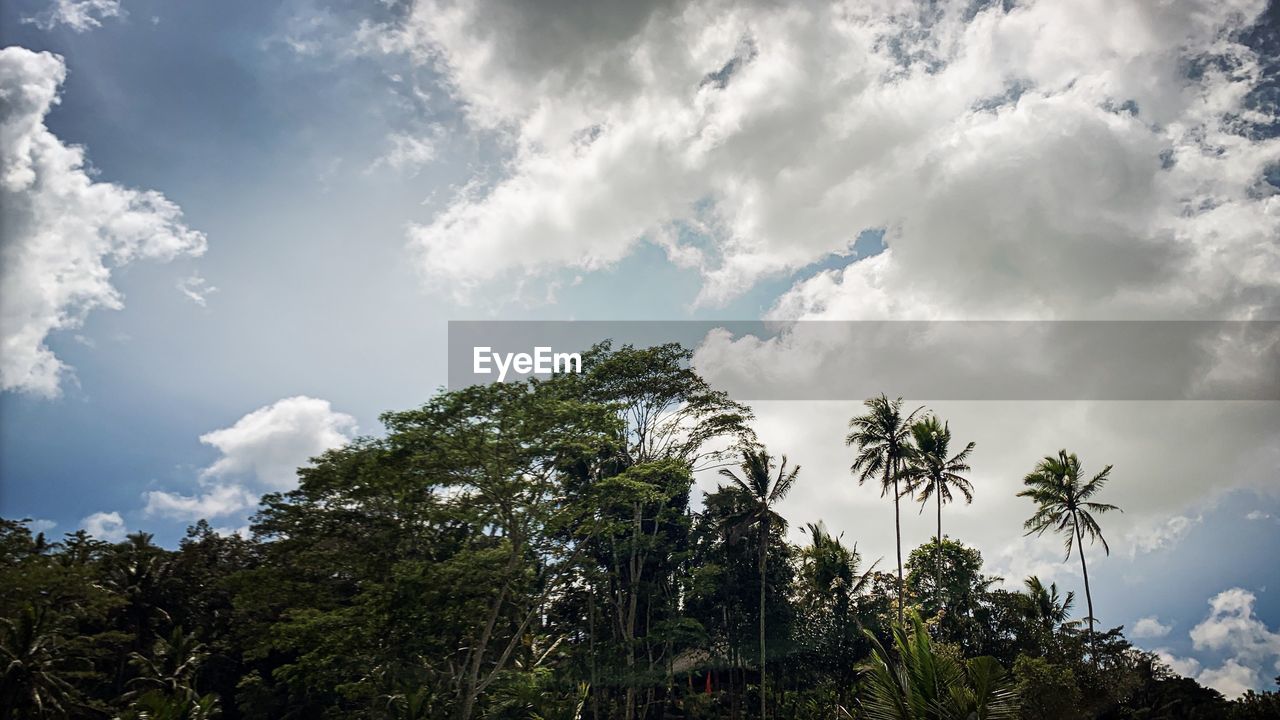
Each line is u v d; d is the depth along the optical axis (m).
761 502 47.06
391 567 33.53
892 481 48.16
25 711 39.84
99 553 52.12
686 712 51.50
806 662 51.44
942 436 50.59
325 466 33.62
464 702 32.81
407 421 31.98
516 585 35.16
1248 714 34.72
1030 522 48.00
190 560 51.75
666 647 48.59
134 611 49.38
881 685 21.69
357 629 32.56
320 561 34.47
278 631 33.88
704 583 46.16
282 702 46.62
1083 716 35.94
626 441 42.59
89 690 47.62
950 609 51.69
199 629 50.03
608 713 47.44
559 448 33.31
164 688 45.66
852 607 51.72
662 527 48.97
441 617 32.62
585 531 37.19
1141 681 38.56
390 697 40.00
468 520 33.28
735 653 50.06
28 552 49.28
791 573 52.16
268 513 35.00
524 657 47.06
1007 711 20.02
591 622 43.59
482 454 31.69
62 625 44.28
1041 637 40.88
